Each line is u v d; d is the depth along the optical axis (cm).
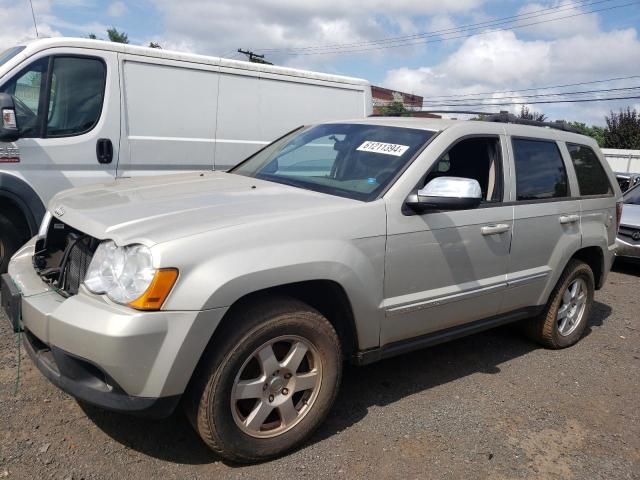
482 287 389
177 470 284
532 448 336
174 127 629
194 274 255
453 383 412
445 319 373
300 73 738
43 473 271
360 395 380
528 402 394
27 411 320
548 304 480
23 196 531
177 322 251
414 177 346
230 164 683
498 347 495
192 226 268
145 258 251
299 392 312
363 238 314
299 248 285
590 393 419
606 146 4566
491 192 408
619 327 589
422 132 382
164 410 260
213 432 274
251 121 694
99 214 292
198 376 270
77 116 566
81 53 566
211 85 655
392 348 351
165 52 620
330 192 348
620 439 356
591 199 500
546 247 445
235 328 273
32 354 285
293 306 291
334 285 304
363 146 386
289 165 408
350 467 300
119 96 589
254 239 274
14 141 526
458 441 335
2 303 321
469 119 419
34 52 543
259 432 292
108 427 314
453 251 364
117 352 243
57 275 307
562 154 476
